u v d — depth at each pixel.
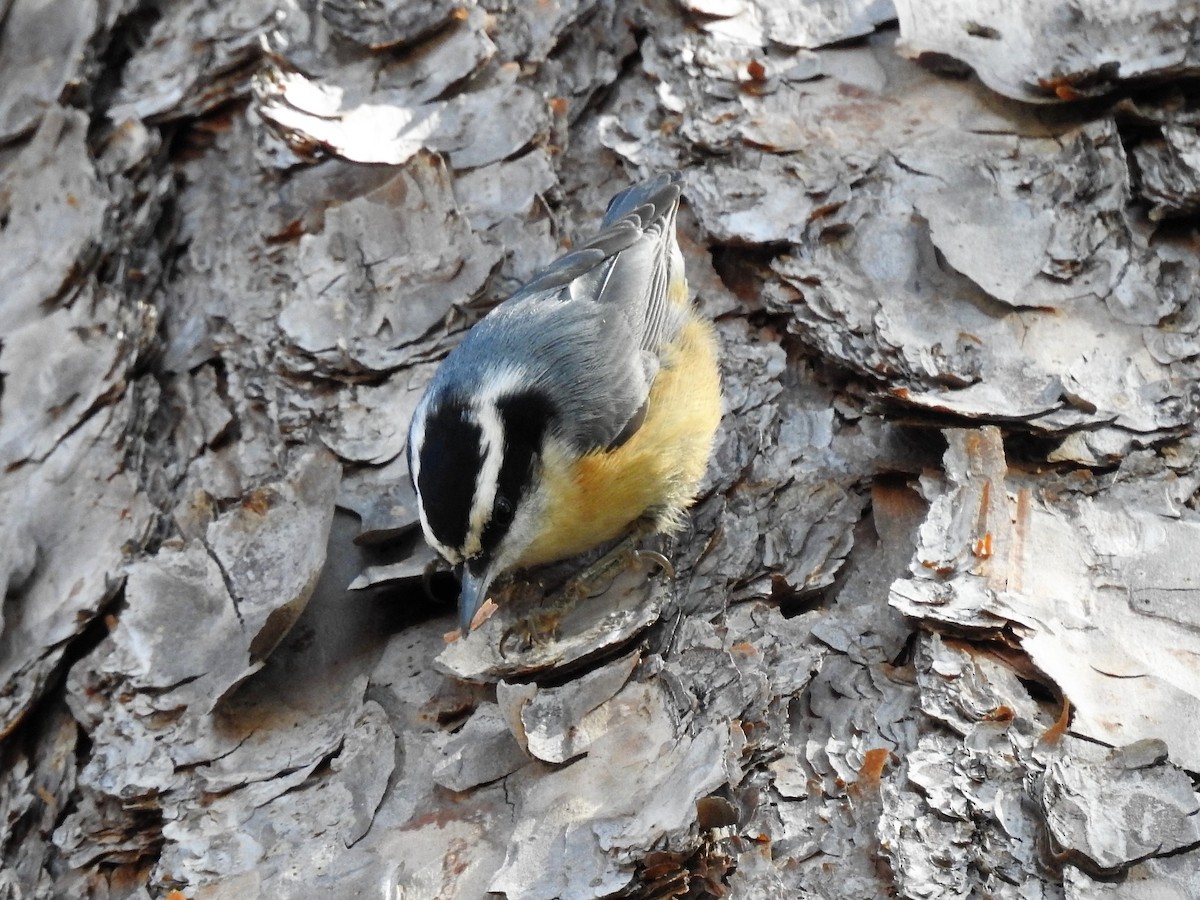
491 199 4.44
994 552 3.39
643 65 4.75
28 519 3.82
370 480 3.96
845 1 4.68
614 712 3.22
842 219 4.14
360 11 4.43
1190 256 3.96
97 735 3.47
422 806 3.27
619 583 3.76
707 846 2.99
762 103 4.48
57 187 4.34
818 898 2.99
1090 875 2.78
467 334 3.89
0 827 3.41
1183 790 2.85
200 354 4.38
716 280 4.36
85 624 3.64
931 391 3.76
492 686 3.55
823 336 4.00
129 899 3.31
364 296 4.16
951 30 4.42
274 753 3.41
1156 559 3.34
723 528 3.81
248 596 3.59
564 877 2.89
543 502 3.62
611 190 4.70
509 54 4.62
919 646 3.37
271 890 3.11
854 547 3.82
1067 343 3.79
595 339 3.80
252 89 4.57
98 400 4.01
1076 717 3.04
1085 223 3.97
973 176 4.16
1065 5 4.29
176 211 4.68
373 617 3.79
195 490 4.07
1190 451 3.58
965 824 2.96
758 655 3.32
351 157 4.36
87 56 4.55
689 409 3.82
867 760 3.22
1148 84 4.11
